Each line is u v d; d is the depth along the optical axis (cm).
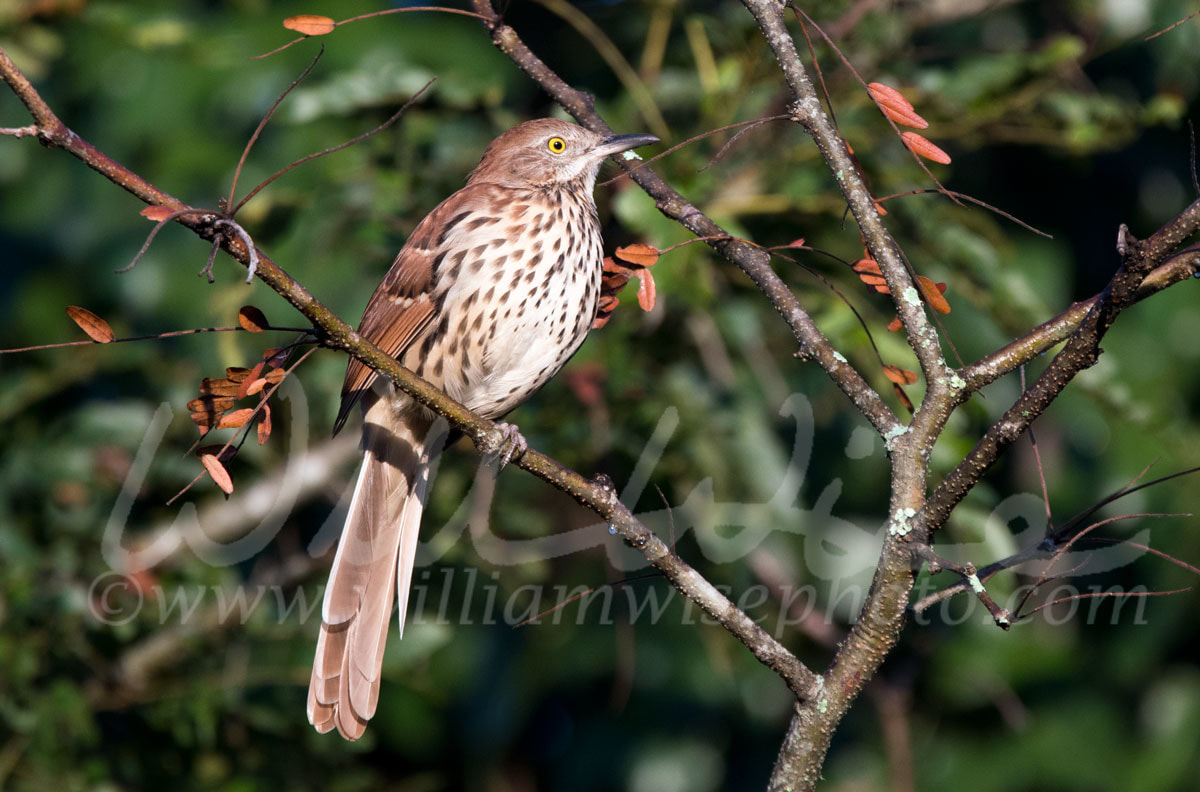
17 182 1178
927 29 1134
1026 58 875
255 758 1013
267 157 1107
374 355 539
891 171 888
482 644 1192
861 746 1181
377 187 957
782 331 1052
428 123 960
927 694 1168
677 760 1181
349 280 1012
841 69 893
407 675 1012
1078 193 1180
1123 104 963
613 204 825
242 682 973
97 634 965
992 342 1070
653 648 1162
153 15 1133
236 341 957
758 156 920
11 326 1157
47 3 1032
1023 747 1150
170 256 1136
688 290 805
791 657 528
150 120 1143
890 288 529
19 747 933
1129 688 1150
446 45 1145
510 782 1229
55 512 992
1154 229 1177
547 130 794
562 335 775
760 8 542
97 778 953
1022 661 1149
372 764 1209
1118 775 1135
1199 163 1135
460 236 761
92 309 1157
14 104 1181
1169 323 1154
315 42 1125
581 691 1226
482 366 768
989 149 1168
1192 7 1047
